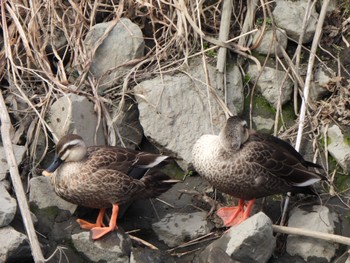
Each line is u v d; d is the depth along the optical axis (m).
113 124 11.98
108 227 10.70
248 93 12.70
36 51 12.58
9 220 10.45
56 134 11.73
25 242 10.29
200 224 11.19
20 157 11.59
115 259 10.55
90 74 12.52
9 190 11.18
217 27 13.12
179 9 12.70
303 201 11.45
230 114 12.07
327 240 10.68
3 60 12.70
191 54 12.74
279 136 12.24
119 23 12.74
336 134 12.06
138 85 12.20
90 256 10.63
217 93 12.36
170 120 11.98
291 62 12.62
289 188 11.00
